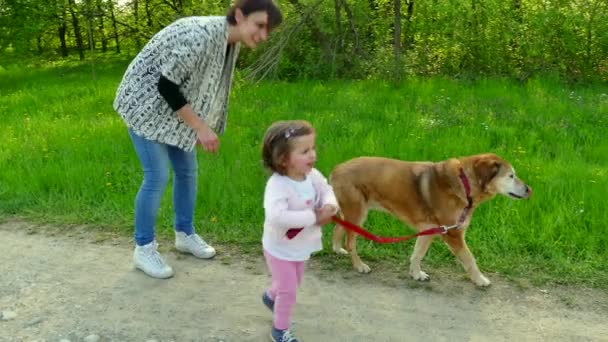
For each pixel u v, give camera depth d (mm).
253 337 3703
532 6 13461
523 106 9773
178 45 3891
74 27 25594
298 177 3312
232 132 8250
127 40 23828
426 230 4254
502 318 3957
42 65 23078
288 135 3146
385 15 15469
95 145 7691
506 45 13539
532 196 5512
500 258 4793
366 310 4055
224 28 3947
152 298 4188
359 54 14508
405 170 4566
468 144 7191
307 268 4715
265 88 12266
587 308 4070
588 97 10672
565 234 4988
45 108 11062
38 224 5629
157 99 4113
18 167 6922
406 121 8625
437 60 14219
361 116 9258
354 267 4684
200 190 5969
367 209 4707
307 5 14234
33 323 3836
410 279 4535
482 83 12133
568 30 12945
